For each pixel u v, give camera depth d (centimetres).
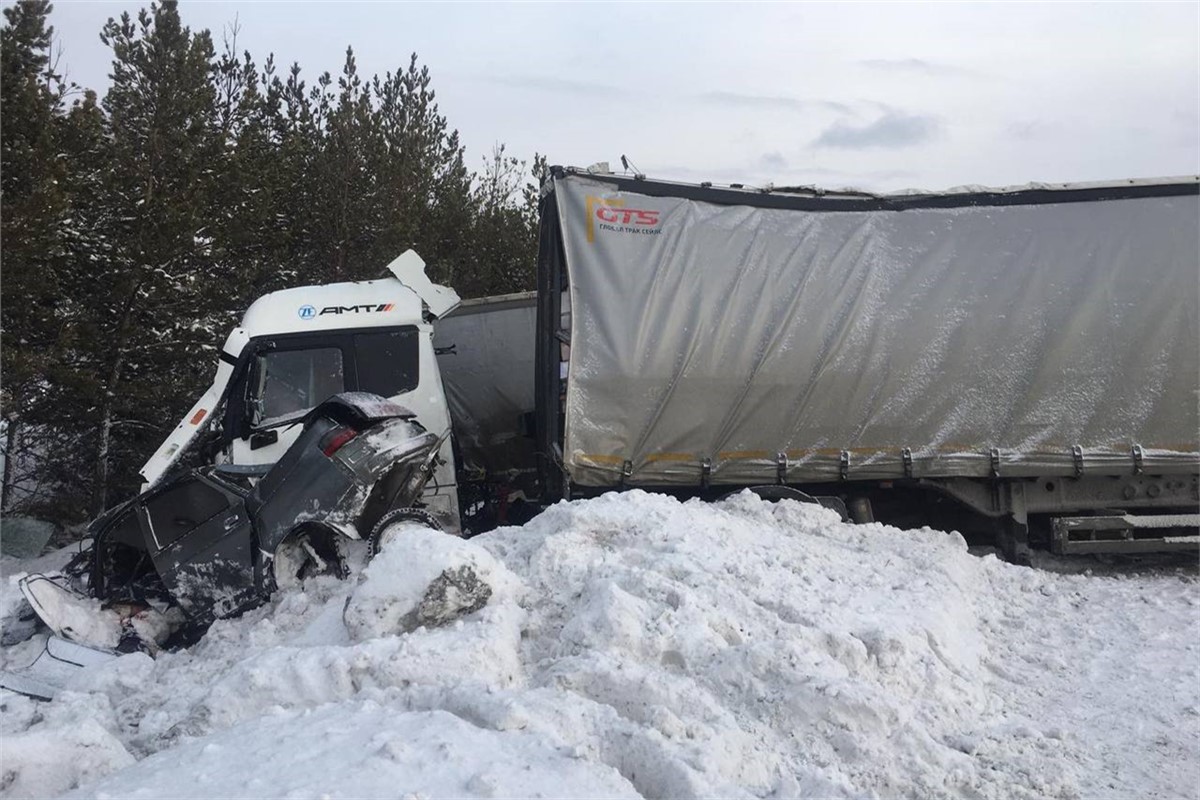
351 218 1659
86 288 1291
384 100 1848
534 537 687
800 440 884
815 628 555
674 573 609
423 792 348
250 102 1623
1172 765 496
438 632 528
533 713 423
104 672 593
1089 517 910
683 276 865
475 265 1856
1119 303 902
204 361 1353
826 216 899
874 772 447
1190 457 905
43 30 1243
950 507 962
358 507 703
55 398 1244
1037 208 915
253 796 349
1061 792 454
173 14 1434
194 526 699
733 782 412
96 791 375
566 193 865
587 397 855
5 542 1156
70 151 1257
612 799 362
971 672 598
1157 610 778
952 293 893
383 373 889
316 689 485
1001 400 895
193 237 1302
